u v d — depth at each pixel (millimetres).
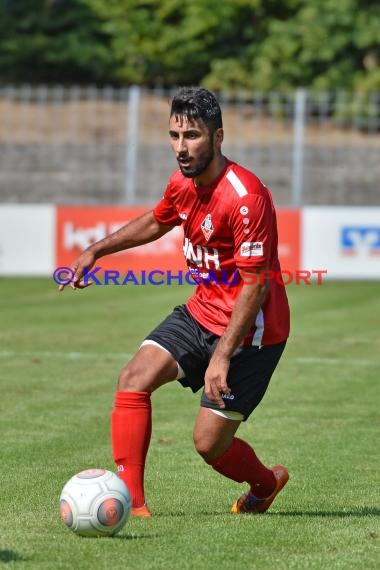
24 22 97312
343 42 94125
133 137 64000
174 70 98188
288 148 85938
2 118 91375
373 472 20797
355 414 26797
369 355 36406
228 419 16422
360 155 85812
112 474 15492
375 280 60312
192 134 15508
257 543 15172
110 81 98188
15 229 60875
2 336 40062
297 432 24672
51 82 98188
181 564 13992
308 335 40938
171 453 22422
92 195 81000
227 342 15625
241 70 94438
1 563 13906
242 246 15719
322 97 87875
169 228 17922
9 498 18250
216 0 95875
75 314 46250
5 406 27516
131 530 15773
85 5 97500
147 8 97938
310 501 18438
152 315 45781
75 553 14406
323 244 60250
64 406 27547
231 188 15789
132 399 16547
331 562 14266
